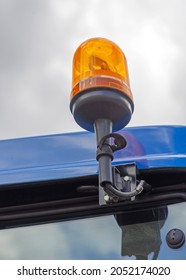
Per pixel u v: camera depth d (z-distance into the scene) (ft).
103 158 4.95
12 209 5.79
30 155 5.91
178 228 5.45
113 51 5.31
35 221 5.80
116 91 5.04
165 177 5.66
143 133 5.83
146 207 5.63
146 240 5.46
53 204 5.77
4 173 5.82
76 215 5.76
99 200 5.26
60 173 5.77
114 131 5.28
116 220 5.65
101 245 5.56
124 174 5.47
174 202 5.61
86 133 5.98
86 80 5.09
